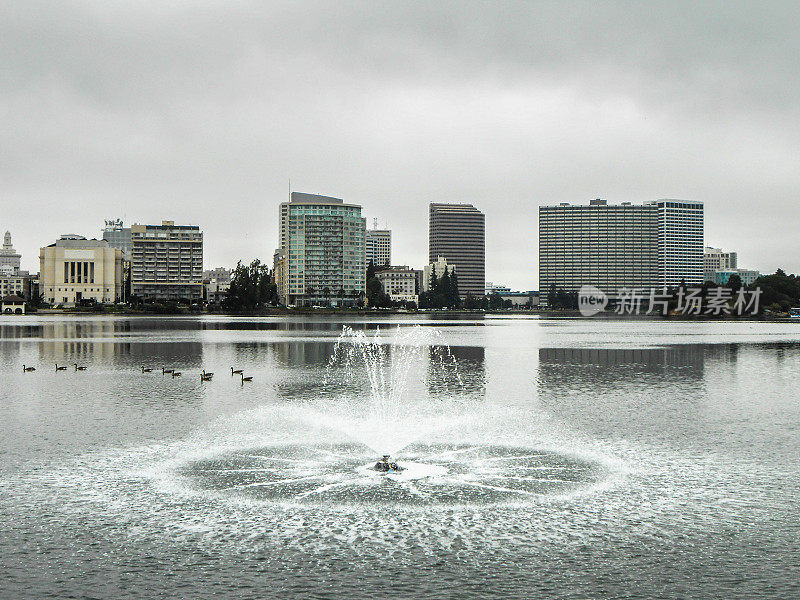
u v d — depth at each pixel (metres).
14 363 84.31
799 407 51.84
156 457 35.78
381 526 26.14
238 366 81.38
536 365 84.44
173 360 88.56
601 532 25.61
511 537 25.11
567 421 45.81
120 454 36.34
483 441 39.72
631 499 29.14
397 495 29.64
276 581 21.73
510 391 60.66
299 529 25.83
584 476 32.50
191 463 34.62
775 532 25.62
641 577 22.03
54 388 61.53
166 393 58.59
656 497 29.39
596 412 49.50
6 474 32.62
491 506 28.27
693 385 64.88
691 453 36.81
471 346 118.12
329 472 33.03
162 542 24.64
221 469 33.50
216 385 63.88
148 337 139.88
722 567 22.73
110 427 43.34
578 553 23.80
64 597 20.66
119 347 111.25
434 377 71.25
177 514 27.31
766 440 39.97
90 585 21.42
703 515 27.30
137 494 29.69
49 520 26.70
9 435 40.97
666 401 54.78
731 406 52.19
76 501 28.81
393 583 21.61
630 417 47.38
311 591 21.08
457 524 26.33
